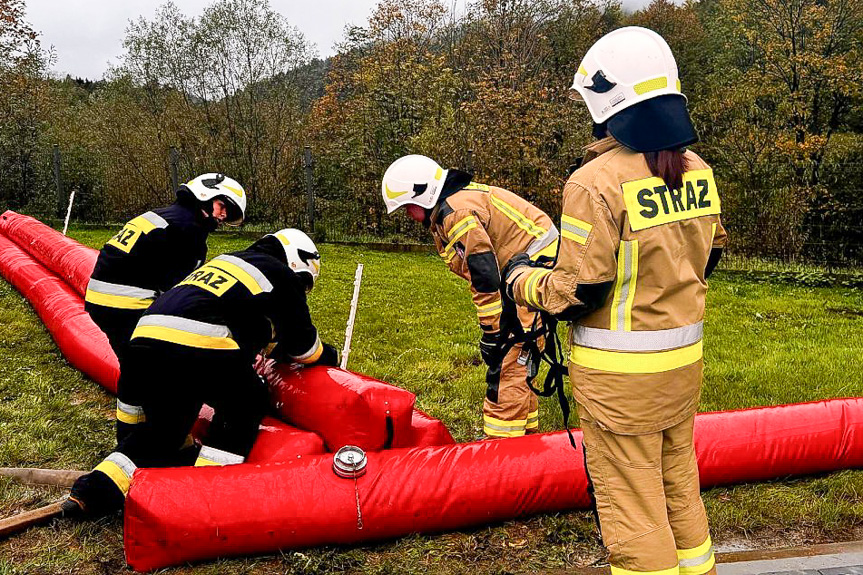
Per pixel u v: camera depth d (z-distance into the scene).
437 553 3.29
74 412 5.07
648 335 2.34
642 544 2.40
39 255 8.60
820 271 12.44
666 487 2.57
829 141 16.12
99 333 5.80
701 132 17.59
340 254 13.70
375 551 3.30
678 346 2.37
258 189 17.30
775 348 7.14
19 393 5.44
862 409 3.98
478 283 3.85
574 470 3.46
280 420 3.89
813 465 3.88
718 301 9.92
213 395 3.56
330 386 3.65
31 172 18.02
